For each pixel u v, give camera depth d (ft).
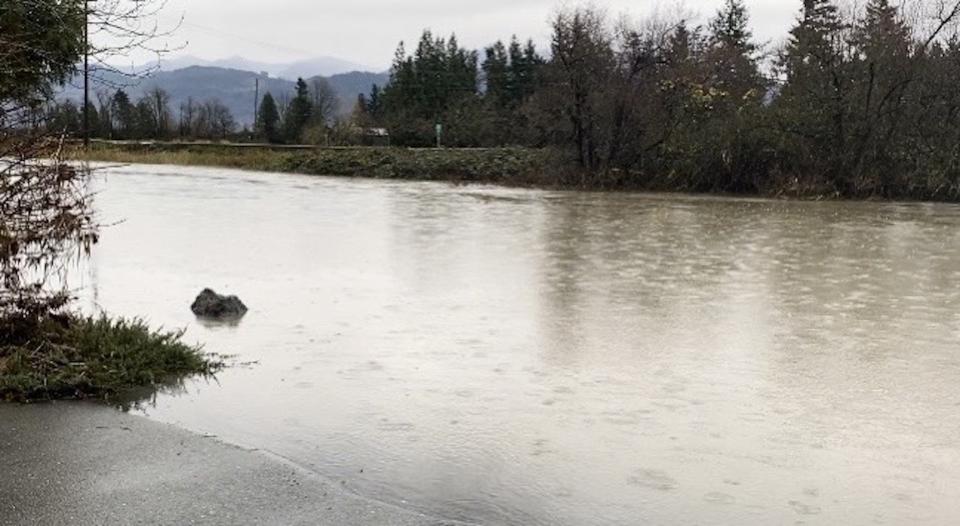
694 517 16.62
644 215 81.25
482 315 34.78
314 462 18.60
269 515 15.29
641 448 20.29
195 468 17.22
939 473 19.22
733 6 207.92
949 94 111.24
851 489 18.22
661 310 36.29
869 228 71.51
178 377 24.50
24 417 19.83
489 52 233.14
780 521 16.57
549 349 29.48
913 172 107.76
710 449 20.35
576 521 16.25
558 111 124.26
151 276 42.29
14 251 23.52
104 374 22.47
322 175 146.92
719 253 54.44
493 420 21.97
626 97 120.16
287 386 24.31
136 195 94.79
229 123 268.41
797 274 46.34
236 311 34.14
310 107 260.42
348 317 33.94
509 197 103.24
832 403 24.12
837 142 110.93
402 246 55.77
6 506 15.06
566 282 42.86
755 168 114.11
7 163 23.79
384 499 16.79
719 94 119.96
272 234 61.16
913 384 26.07
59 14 24.85
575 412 22.80
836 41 112.78
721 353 29.40
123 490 15.96
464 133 188.14
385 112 235.40
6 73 23.93
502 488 17.70
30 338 23.84
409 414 22.24
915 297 39.93
